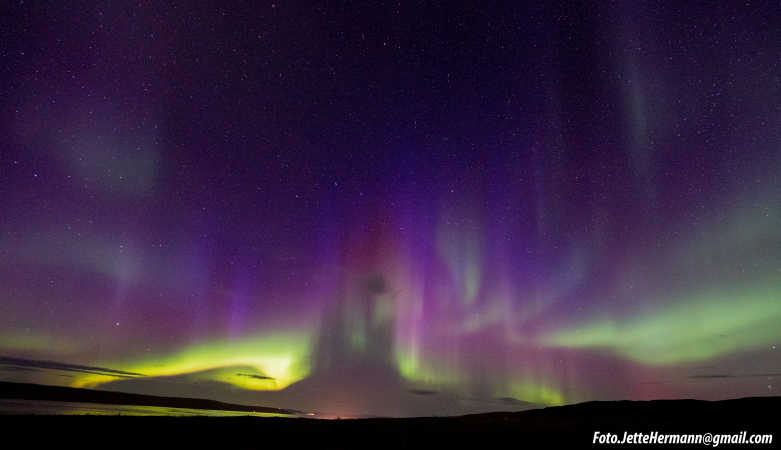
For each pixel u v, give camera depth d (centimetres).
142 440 1753
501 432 2291
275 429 2219
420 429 2384
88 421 2269
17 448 1512
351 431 2223
